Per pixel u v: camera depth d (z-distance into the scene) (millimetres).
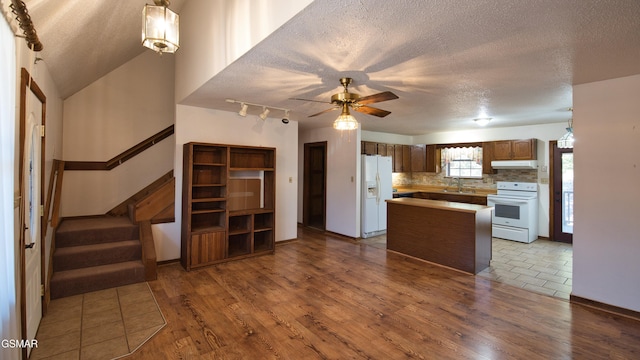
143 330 2531
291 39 2098
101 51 3691
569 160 5555
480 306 3006
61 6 2125
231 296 3205
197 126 4402
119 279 3426
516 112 4594
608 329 2580
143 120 5160
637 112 2740
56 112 3754
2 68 1517
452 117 5074
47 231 3100
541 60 2430
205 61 3129
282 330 2549
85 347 2291
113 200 4867
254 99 3898
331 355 2219
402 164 7590
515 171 6262
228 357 2189
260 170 4758
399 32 1974
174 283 3547
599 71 2674
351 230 5801
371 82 3066
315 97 3752
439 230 4281
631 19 1750
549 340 2418
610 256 2889
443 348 2307
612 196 2873
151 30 1605
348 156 5883
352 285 3533
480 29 1911
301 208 7125
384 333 2514
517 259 4594
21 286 1929
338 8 1687
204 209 4457
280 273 3910
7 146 1576
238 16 2447
